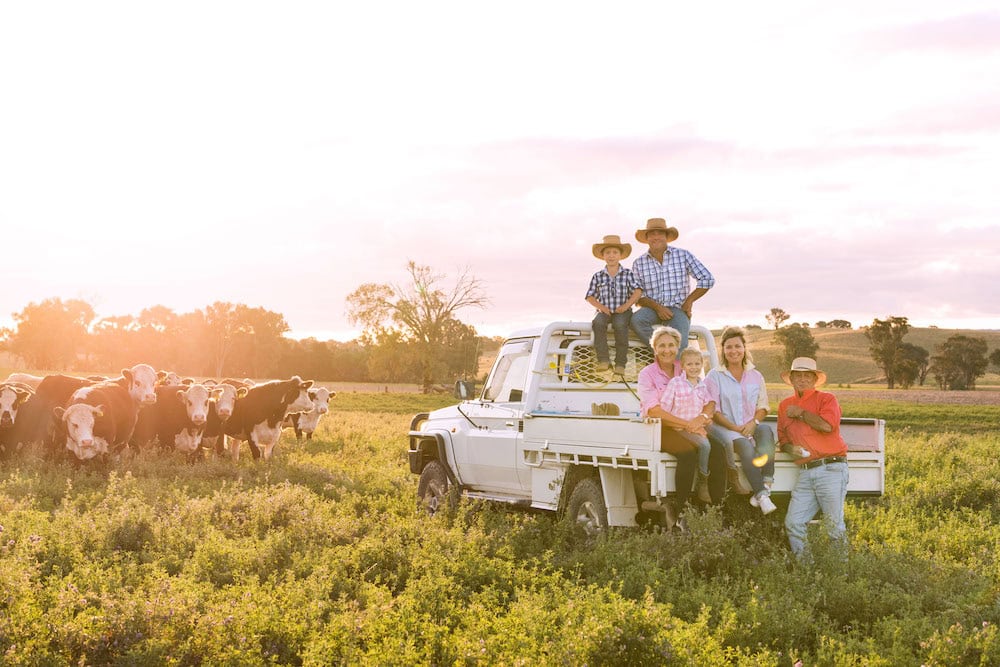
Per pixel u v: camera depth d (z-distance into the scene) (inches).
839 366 6811.0
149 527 346.9
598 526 334.6
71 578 273.0
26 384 764.0
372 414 1619.1
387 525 370.3
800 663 207.2
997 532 392.5
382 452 757.9
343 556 309.3
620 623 212.8
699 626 219.3
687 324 408.8
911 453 732.0
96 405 591.8
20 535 331.6
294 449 800.9
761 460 313.0
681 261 406.0
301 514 384.5
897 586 275.4
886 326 5797.2
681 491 306.3
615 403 402.0
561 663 200.2
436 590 262.1
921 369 5915.4
